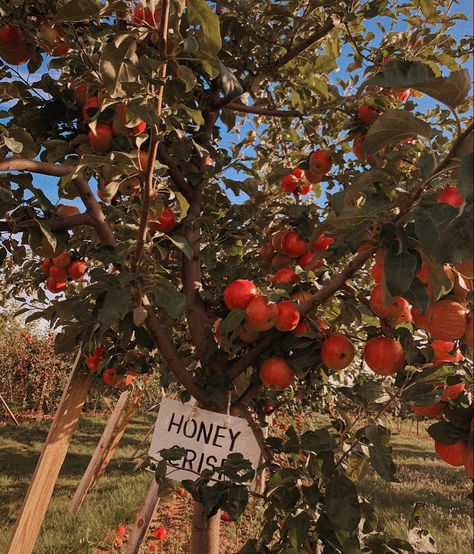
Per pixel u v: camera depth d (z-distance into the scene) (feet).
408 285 3.84
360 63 9.34
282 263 7.75
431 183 4.14
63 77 7.12
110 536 19.58
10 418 45.60
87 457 32.22
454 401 4.75
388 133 3.88
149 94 4.69
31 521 8.95
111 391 11.43
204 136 8.84
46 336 50.29
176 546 19.06
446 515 22.94
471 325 4.11
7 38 6.63
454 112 3.39
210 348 7.22
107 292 5.93
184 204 6.10
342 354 5.78
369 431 4.84
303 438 5.09
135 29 4.48
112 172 5.07
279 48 9.25
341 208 4.29
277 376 6.18
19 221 6.16
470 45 8.82
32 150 5.84
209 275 8.70
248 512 21.44
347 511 4.67
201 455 6.63
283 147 11.84
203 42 4.84
